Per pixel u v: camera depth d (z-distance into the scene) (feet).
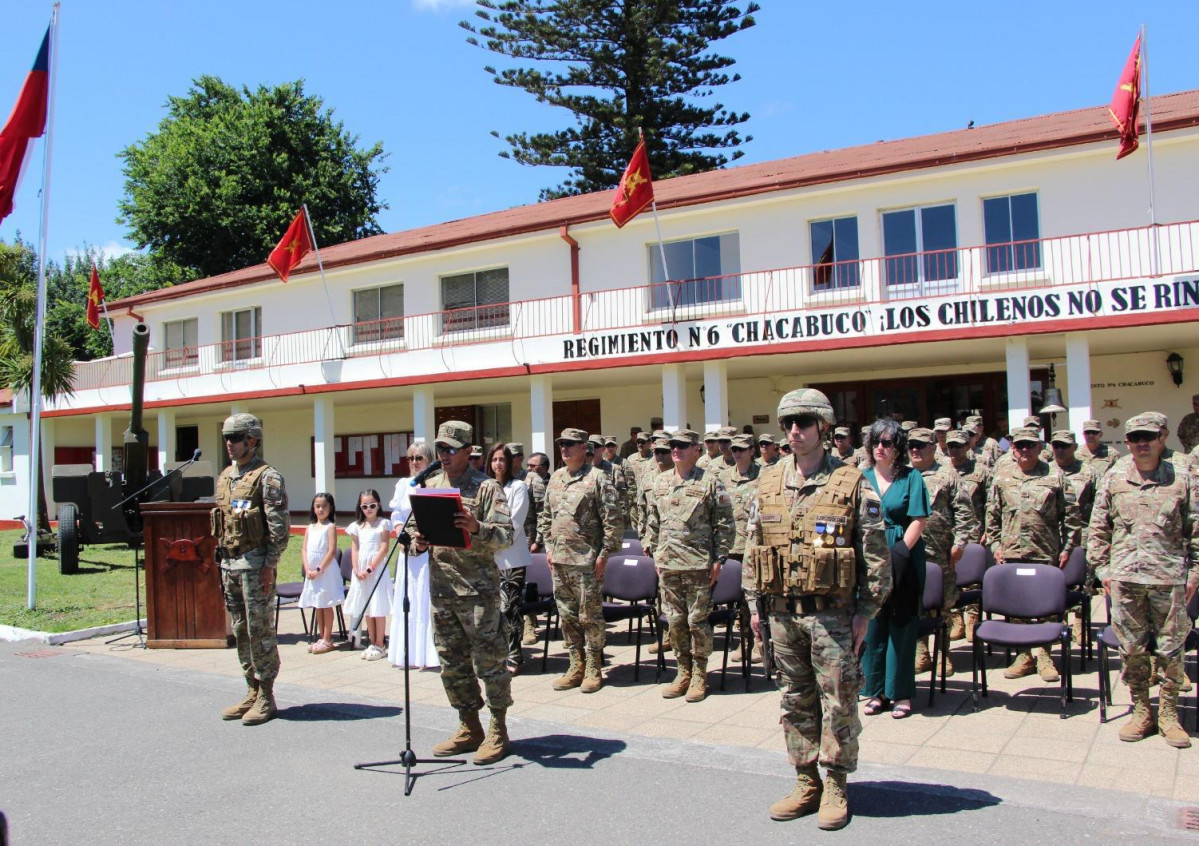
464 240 64.08
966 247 47.55
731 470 30.89
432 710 22.82
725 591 24.88
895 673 20.79
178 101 130.72
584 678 24.81
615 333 56.13
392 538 30.73
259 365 77.82
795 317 50.44
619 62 104.32
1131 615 18.62
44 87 39.70
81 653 30.94
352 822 15.56
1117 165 46.26
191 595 31.55
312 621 34.96
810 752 15.19
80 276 151.53
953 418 57.93
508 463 26.86
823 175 51.31
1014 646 20.76
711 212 56.18
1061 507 25.07
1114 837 13.87
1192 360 51.37
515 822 15.31
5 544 72.84
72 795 17.19
